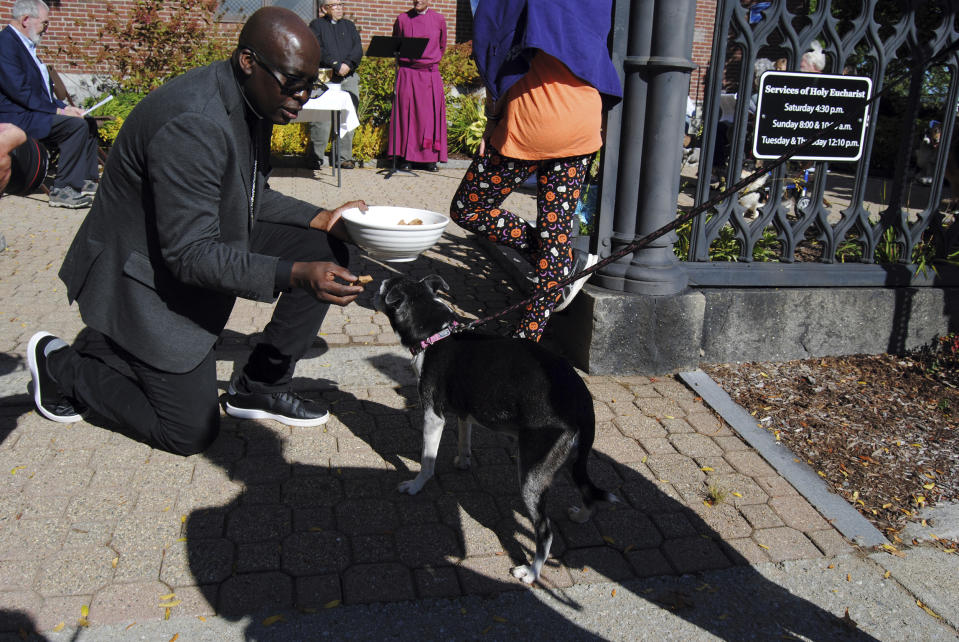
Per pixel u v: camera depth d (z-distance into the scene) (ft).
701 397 13.29
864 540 9.71
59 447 10.72
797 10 37.65
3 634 7.40
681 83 12.87
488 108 12.25
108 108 30.81
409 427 12.00
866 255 15.38
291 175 33.14
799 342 14.89
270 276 8.64
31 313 15.67
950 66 14.48
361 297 17.88
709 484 10.77
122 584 8.15
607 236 13.93
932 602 8.70
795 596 8.69
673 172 13.34
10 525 8.98
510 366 8.76
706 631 8.09
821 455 11.73
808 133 14.32
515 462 11.13
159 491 9.85
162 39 36.94
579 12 11.62
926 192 35.81
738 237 14.87
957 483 11.16
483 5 11.45
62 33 37.37
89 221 9.70
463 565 8.86
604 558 9.17
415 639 7.69
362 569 8.66
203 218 8.63
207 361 10.12
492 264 20.95
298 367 13.91
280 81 8.35
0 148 7.00
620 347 13.78
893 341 15.31
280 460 10.80
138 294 9.37
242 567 8.54
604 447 11.59
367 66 37.40
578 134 11.91
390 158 37.04
